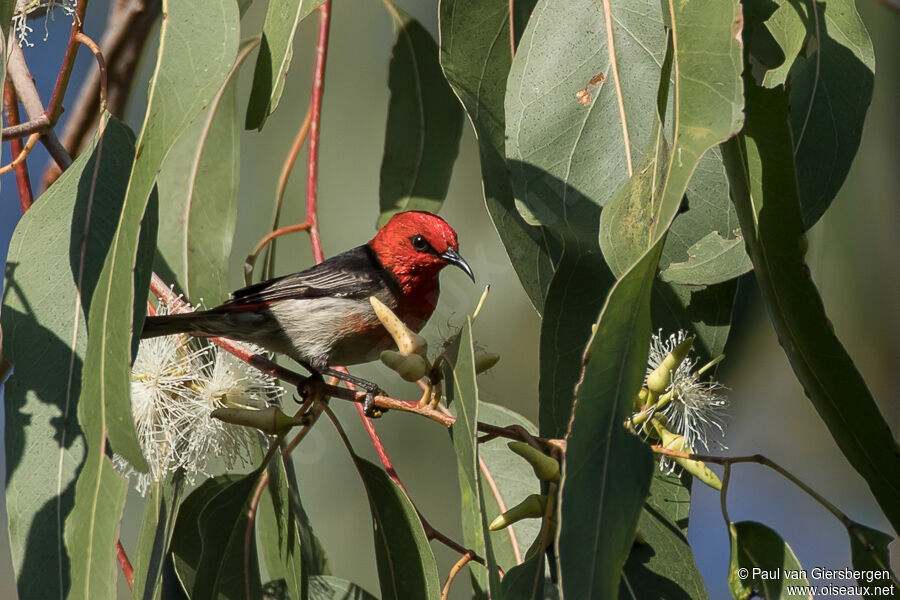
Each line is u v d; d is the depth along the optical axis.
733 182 5.34
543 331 6.20
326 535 8.97
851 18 6.20
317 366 8.34
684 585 5.80
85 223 5.91
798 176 6.10
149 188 5.05
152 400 6.41
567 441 4.40
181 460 6.42
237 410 5.98
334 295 8.29
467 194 10.24
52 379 5.71
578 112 6.30
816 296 5.10
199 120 8.56
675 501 6.14
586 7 6.42
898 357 9.09
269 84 5.88
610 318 4.46
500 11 6.75
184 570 6.75
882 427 5.11
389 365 5.38
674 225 6.43
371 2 10.12
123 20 8.88
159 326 7.26
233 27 5.40
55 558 5.26
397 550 6.38
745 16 5.76
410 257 8.41
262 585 6.88
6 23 5.99
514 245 6.54
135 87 9.19
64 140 8.90
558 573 4.20
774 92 5.20
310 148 8.21
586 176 6.22
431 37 8.94
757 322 7.85
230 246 8.42
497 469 7.19
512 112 6.36
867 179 8.44
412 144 8.91
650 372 6.09
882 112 8.36
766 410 11.01
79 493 5.22
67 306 5.84
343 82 10.02
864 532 5.20
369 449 9.22
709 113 4.53
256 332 8.17
